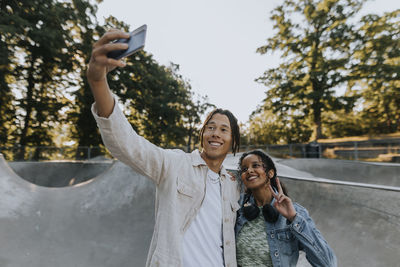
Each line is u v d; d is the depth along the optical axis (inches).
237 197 70.1
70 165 527.8
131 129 49.5
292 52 903.1
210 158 62.7
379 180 326.3
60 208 196.5
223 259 56.6
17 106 741.3
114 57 37.9
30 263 149.1
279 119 968.3
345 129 1089.4
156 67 1024.9
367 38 780.6
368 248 103.0
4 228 162.6
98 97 42.3
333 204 130.6
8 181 198.7
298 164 420.5
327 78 820.0
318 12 818.2
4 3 690.8
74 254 163.2
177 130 1088.8
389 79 719.1
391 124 952.3
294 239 63.2
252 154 73.3
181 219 54.3
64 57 745.6
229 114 66.5
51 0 718.5
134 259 162.6
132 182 221.8
